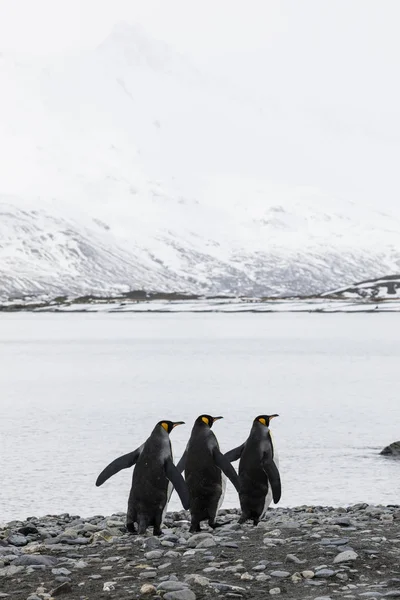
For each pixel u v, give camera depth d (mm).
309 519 16719
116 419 48281
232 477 14367
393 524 15867
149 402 58125
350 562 12078
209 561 12477
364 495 26156
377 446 36781
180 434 41656
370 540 13484
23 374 86000
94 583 11469
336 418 47531
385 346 129375
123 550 13547
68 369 92562
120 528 16062
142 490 14438
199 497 14758
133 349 129125
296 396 61250
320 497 25922
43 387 70938
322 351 120000
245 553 12859
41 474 30609
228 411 51969
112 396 62656
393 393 62719
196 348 130375
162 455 14312
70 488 27891
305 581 11211
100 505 25141
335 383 72000
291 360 103625
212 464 14680
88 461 33562
